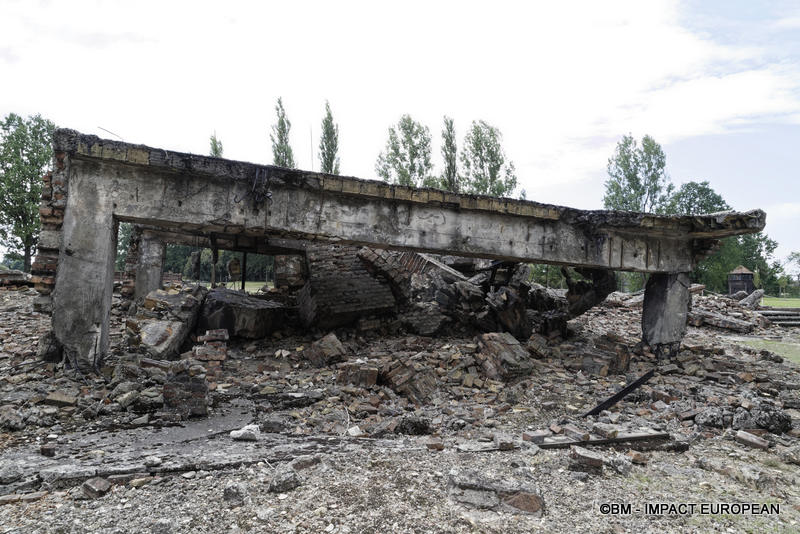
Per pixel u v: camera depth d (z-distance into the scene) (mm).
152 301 8945
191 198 7027
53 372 6406
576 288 11461
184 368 5738
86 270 6559
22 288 14586
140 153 6574
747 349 12562
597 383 8070
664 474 4492
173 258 48875
